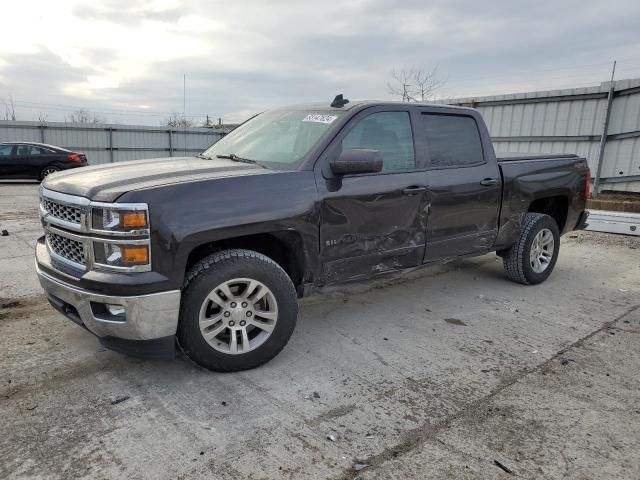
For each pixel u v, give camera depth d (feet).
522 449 8.59
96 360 11.51
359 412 9.64
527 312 15.46
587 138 39.17
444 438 8.86
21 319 13.89
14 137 76.95
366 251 12.71
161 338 9.93
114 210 9.29
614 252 24.06
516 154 19.03
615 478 7.89
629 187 37.01
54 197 10.46
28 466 7.89
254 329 11.38
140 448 8.40
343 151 11.56
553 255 18.43
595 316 15.17
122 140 85.51
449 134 14.88
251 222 10.48
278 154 12.50
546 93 41.04
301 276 11.94
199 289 10.17
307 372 11.23
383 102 13.43
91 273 9.57
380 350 12.48
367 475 7.86
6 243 23.03
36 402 9.73
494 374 11.31
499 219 16.31
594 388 10.73
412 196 13.42
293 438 8.77
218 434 8.83
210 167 11.60
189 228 9.75
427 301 16.34
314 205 11.45
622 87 36.37
